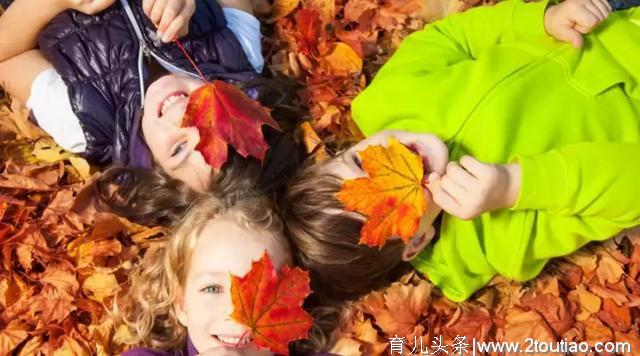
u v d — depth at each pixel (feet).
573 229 5.32
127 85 6.09
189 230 5.33
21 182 6.01
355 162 5.29
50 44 6.23
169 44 6.13
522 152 5.41
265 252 4.75
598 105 5.53
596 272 5.87
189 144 5.56
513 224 5.34
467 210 4.88
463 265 5.64
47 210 5.97
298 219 5.36
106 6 6.05
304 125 6.38
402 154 4.91
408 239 4.93
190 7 5.85
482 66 5.63
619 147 5.19
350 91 6.75
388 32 7.19
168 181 5.83
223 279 5.05
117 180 6.05
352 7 7.19
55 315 5.56
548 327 5.55
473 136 5.47
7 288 5.64
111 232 5.92
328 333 5.66
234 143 5.10
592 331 5.59
